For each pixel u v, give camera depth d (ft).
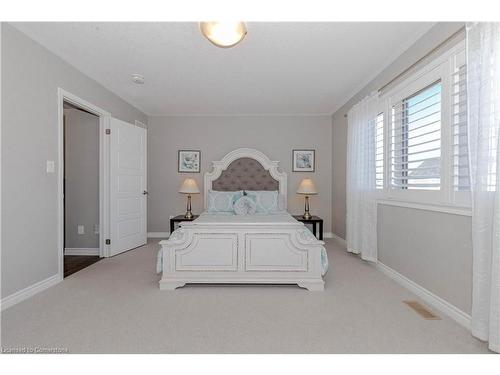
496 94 5.74
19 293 8.38
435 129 8.35
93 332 6.70
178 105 16.28
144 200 16.03
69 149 14.19
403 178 9.71
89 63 10.69
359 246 13.11
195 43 9.24
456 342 6.34
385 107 11.07
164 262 9.53
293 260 9.52
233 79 12.34
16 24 8.09
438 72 8.07
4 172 7.85
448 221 7.59
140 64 10.82
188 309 7.95
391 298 8.75
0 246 7.72
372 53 9.94
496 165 5.56
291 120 18.30
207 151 18.31
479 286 6.06
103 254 13.41
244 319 7.39
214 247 9.54
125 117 15.38
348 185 14.25
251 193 16.19
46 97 9.43
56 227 9.92
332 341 6.39
